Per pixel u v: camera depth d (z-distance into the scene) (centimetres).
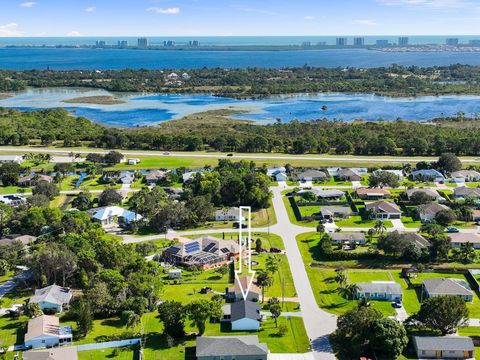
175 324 12144
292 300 14038
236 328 12600
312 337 12262
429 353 11450
